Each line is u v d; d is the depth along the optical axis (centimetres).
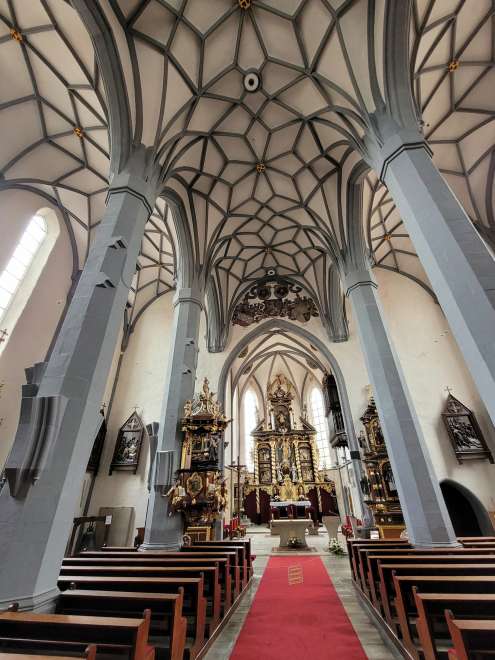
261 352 2128
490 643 205
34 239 1189
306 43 787
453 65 925
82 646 220
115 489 1348
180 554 547
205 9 735
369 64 717
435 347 1483
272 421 2373
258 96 924
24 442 405
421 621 288
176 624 291
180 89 815
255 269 1634
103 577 384
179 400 917
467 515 1287
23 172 1033
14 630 239
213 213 1241
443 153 1160
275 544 1383
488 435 1288
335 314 1559
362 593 559
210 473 834
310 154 1083
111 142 739
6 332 1039
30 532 375
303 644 401
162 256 1631
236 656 370
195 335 1055
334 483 2064
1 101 898
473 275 475
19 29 796
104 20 650
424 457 717
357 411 1368
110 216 648
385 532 1008
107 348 536
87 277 573
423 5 764
